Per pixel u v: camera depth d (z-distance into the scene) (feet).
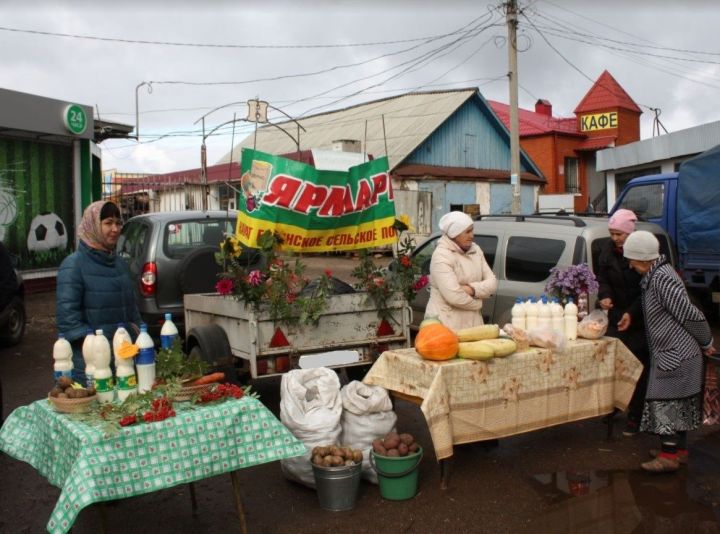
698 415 15.80
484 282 17.35
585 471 16.21
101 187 62.44
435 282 17.17
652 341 15.89
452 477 15.88
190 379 12.19
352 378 21.93
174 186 68.18
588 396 17.02
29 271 48.14
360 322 18.89
